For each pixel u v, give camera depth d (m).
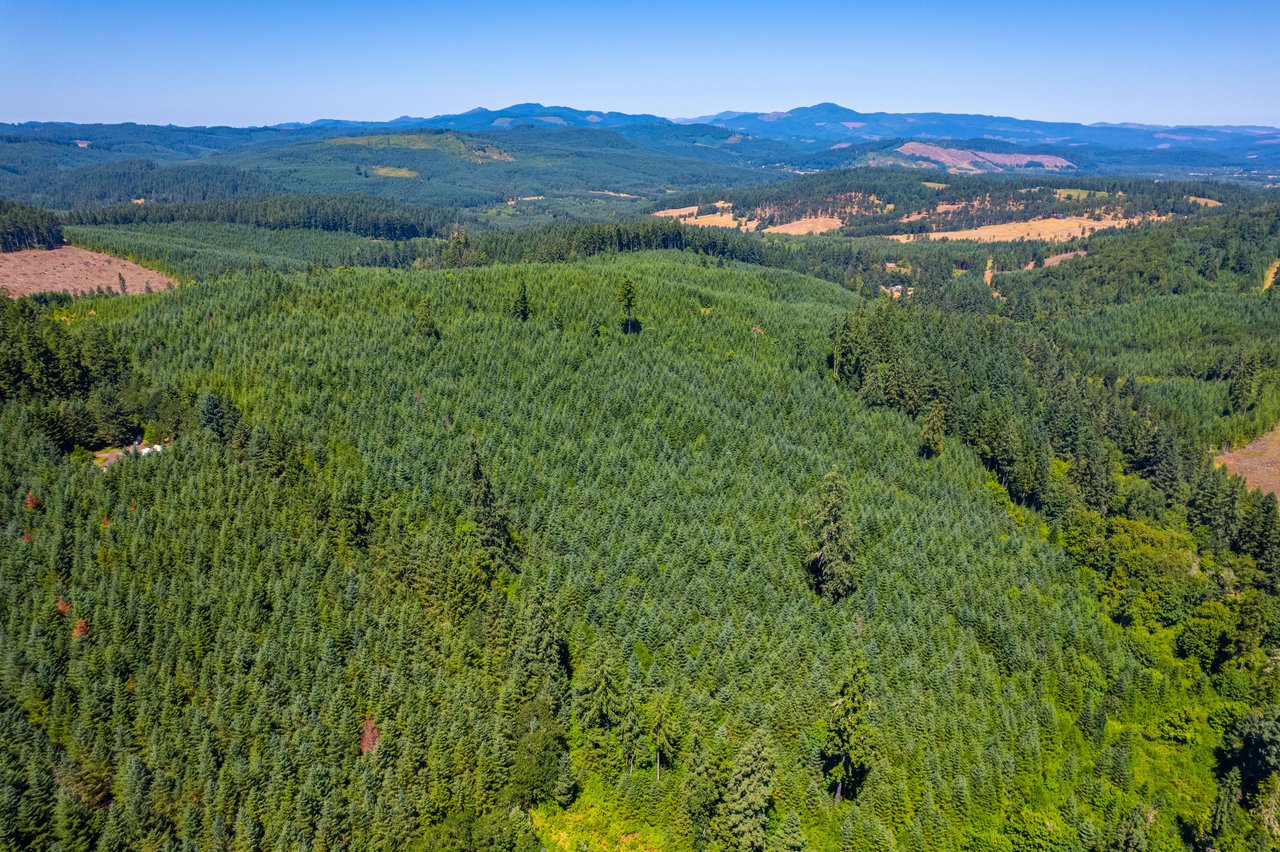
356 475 119.44
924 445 152.38
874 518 122.56
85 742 77.69
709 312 197.88
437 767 78.19
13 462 109.25
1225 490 134.25
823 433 149.75
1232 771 81.81
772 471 136.12
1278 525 121.81
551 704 86.94
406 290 183.00
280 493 112.75
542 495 125.56
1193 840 80.88
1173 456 150.00
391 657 91.38
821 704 88.75
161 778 74.94
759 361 176.62
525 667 89.56
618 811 80.88
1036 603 109.38
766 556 114.19
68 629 88.50
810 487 133.12
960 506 133.75
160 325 160.00
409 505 114.56
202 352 147.25
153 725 80.88
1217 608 104.75
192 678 86.06
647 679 92.19
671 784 81.56
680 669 94.75
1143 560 114.81
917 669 94.56
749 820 73.88
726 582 108.44
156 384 135.75
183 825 73.00
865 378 168.75
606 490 127.12
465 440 132.25
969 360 189.75
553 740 82.38
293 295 179.62
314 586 98.88
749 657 95.56
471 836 72.75
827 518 109.44
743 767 74.75
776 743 82.12
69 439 122.38
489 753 80.69
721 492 130.00
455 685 88.69
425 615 99.44
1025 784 83.69
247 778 76.00
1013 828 78.88
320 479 116.81
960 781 80.31
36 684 81.25
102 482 108.69
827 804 80.00
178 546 100.06
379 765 79.44
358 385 143.38
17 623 87.50
